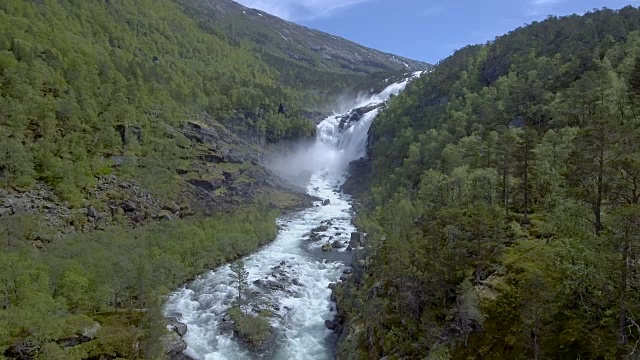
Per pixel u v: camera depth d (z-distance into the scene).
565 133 67.75
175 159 116.56
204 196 110.94
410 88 186.25
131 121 116.00
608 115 38.91
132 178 99.94
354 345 48.84
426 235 51.62
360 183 155.88
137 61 159.75
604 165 37.78
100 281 58.84
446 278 43.66
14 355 41.03
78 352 43.88
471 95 131.62
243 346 53.91
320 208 132.00
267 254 89.00
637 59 73.19
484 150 81.31
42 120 96.06
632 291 27.92
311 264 83.00
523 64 129.00
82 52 136.75
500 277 39.97
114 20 196.62
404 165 117.25
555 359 29.64
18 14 139.75
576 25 148.88
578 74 107.31
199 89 171.50
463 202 61.28
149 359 45.78
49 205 79.69
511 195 62.09
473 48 190.12
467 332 37.00
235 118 168.38
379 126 166.00
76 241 74.19
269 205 124.38
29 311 43.97
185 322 59.12
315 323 60.22
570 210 39.28
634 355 25.31
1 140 83.12
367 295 55.66
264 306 63.72
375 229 83.19
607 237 29.08
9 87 97.75
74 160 94.56
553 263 34.38
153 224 90.75
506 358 32.84
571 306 31.86
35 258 61.25
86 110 107.12
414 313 45.88
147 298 56.28
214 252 82.44
